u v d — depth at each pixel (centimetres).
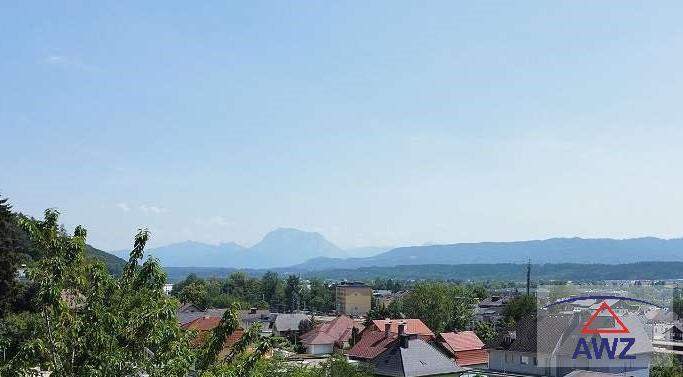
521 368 6219
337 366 4662
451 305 12594
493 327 12012
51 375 1529
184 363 1655
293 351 10806
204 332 2008
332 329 11181
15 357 1499
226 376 1716
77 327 1560
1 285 5747
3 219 6050
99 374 1515
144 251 1755
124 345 1630
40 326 1573
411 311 12469
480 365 8556
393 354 6862
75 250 1623
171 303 1686
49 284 1535
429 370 6694
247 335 1902
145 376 1655
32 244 1667
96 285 1659
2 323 4188
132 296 1703
